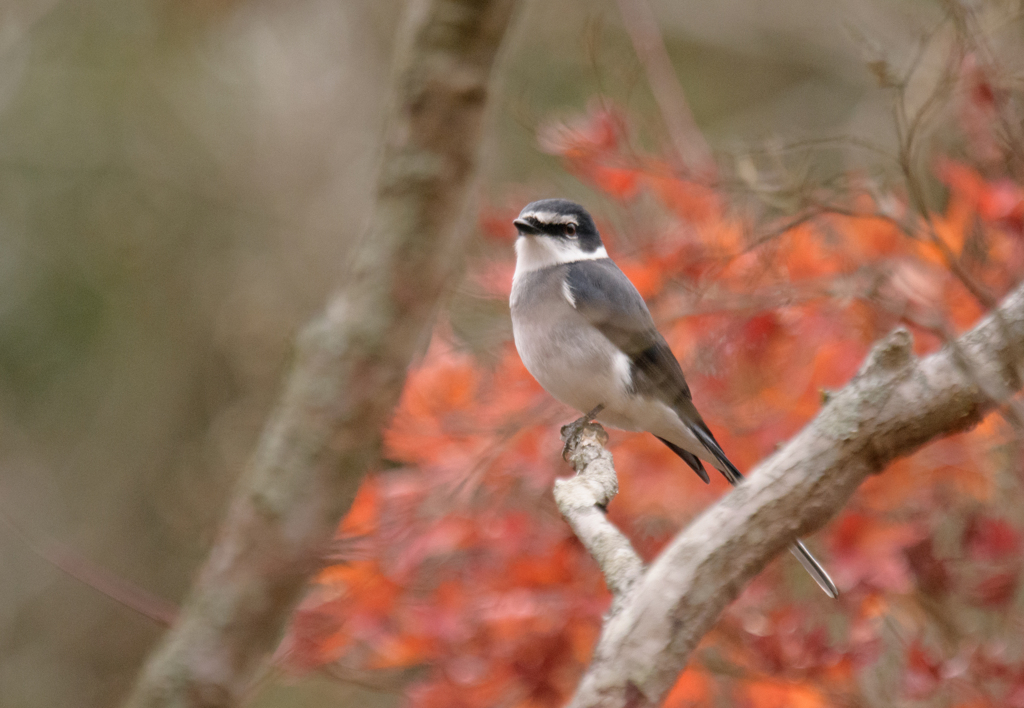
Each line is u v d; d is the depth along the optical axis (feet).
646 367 29.60
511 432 29.25
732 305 29.07
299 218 72.28
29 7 69.05
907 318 27.17
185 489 71.46
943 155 30.96
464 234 18.94
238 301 73.56
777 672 27.04
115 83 76.84
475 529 27.91
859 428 13.78
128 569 70.18
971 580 28.53
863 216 27.68
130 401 74.02
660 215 32.22
